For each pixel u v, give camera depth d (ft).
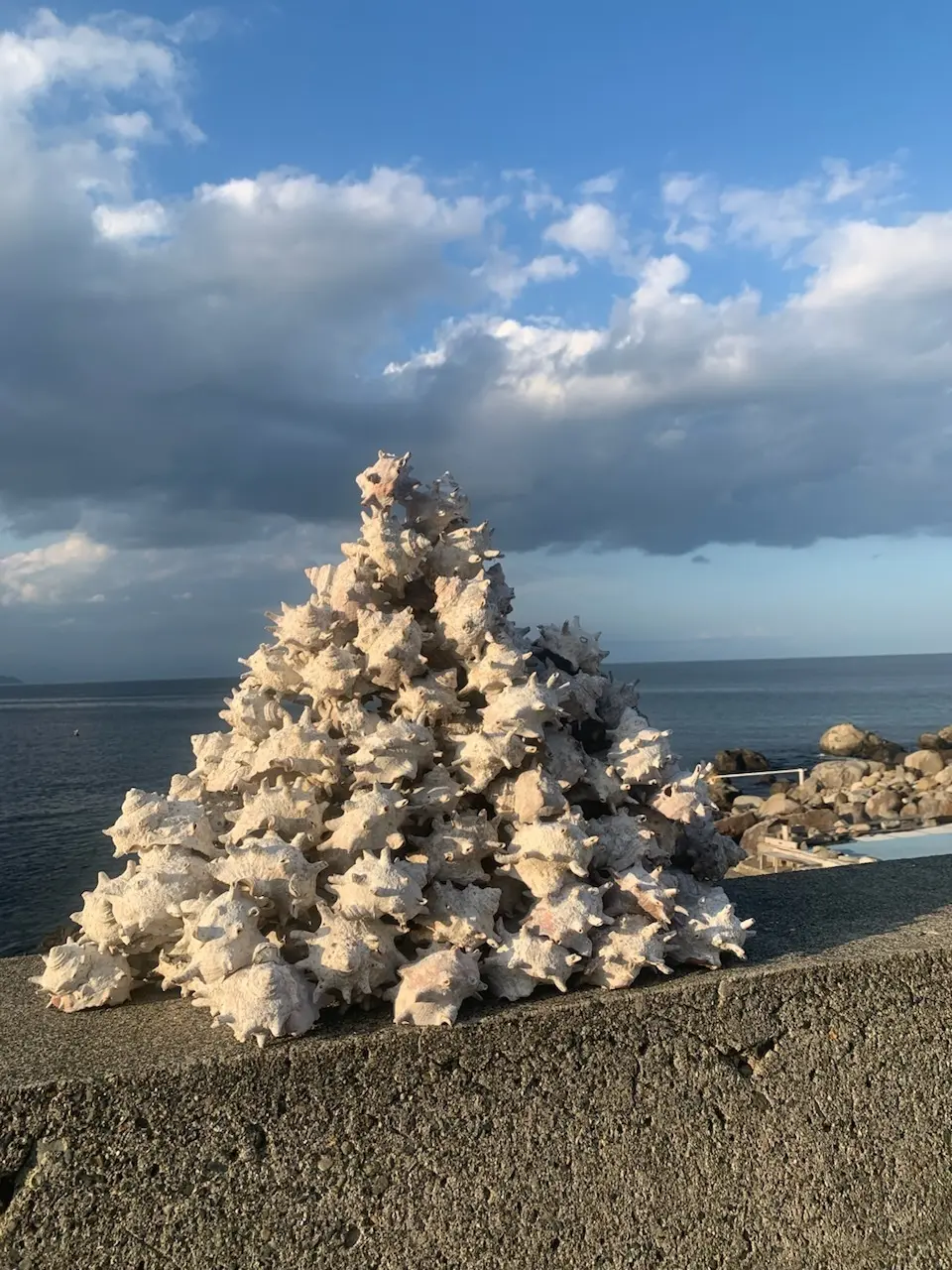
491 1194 7.00
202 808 9.04
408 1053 6.87
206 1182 6.58
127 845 8.43
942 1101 8.12
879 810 49.08
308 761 8.46
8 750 138.82
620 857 8.69
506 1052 7.06
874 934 9.02
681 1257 7.36
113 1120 6.49
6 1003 8.28
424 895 7.95
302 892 7.65
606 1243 7.21
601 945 7.85
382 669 8.94
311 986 7.27
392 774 8.26
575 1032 7.22
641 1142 7.33
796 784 69.46
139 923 7.82
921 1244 7.91
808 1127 7.77
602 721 10.22
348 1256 6.77
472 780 8.63
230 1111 6.62
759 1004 7.72
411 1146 6.87
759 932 9.29
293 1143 6.69
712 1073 7.56
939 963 8.23
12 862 57.26
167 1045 7.00
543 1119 7.13
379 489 10.09
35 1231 6.44
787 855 33.32
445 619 9.46
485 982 7.61
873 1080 7.97
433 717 9.07
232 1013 6.84
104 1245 6.49
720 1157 7.52
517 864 8.13
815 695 282.36
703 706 223.10
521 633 10.68
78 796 85.40
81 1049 7.00
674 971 8.02
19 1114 6.40
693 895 8.68
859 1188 7.83
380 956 7.48
